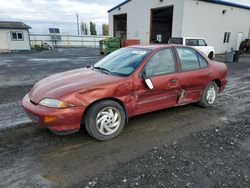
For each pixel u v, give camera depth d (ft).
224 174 8.11
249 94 20.13
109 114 10.64
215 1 63.46
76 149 9.83
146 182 7.61
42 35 119.24
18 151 9.60
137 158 9.14
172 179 7.78
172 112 14.79
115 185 7.45
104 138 10.61
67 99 9.45
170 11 74.64
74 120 9.70
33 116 9.86
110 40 69.10
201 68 14.43
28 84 24.61
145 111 12.04
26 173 8.09
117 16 87.45
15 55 69.10
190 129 12.16
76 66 41.32
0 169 8.30
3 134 11.21
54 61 50.62
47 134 11.23
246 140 10.94
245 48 75.92
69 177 7.86
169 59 12.75
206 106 15.62
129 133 11.56
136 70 11.34
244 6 73.41
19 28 85.15
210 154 9.52
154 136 11.25
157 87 11.91
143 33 72.90
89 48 115.44
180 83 13.00
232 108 15.92
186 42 47.24
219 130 12.08
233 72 34.27
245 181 7.73
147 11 69.51
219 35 70.13
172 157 9.23
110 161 8.91
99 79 10.78
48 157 9.15
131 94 11.11
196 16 60.80
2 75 31.12
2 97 18.53
